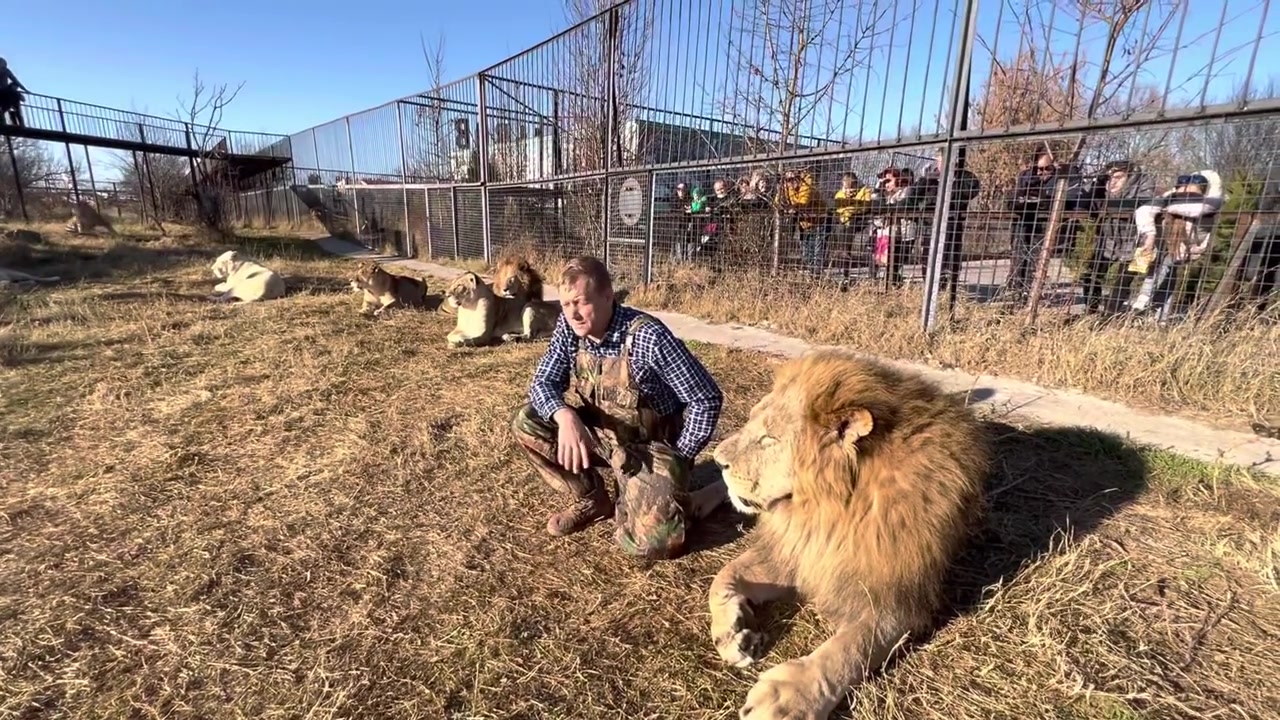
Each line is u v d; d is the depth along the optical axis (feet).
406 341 20.17
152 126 68.13
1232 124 12.68
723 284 24.50
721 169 25.05
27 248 42.01
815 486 6.28
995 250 20.57
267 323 22.59
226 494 9.86
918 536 6.15
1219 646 6.19
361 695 5.90
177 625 6.89
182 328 21.89
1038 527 8.36
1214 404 12.34
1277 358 12.51
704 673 6.15
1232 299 14.44
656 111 30.40
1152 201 17.24
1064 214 17.89
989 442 7.66
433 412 13.37
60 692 5.98
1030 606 6.75
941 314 17.60
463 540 8.54
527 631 6.76
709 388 8.01
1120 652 6.13
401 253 54.70
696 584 7.54
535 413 8.50
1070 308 17.76
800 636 6.61
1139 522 8.41
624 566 7.93
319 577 7.73
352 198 66.44
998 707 5.60
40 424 12.70
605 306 7.80
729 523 8.95
